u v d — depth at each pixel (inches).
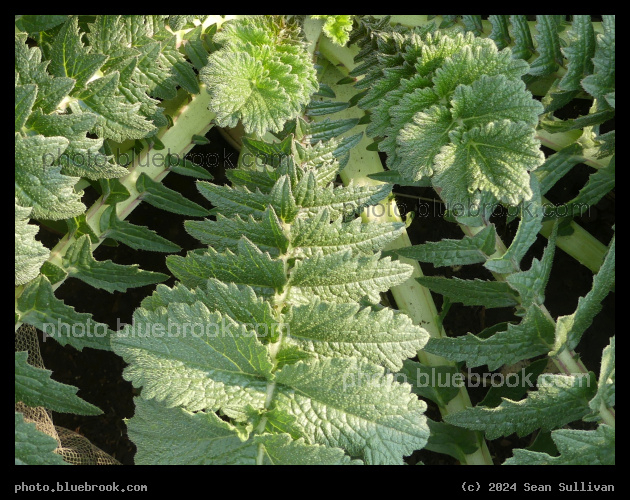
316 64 24.9
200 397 18.8
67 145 19.9
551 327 21.3
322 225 20.7
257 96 21.8
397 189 27.6
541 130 23.6
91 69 21.0
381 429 18.9
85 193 27.5
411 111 21.9
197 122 23.5
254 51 22.2
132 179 22.9
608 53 21.6
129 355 18.7
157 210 27.8
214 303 19.3
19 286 21.1
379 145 22.4
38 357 23.7
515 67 21.4
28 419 22.1
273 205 21.2
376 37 23.4
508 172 20.8
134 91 21.8
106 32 21.7
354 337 19.5
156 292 19.4
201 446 19.0
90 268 22.2
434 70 22.0
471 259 22.4
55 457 19.6
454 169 21.2
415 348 19.5
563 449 19.8
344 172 24.5
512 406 20.8
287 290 20.2
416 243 27.8
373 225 20.9
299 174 21.8
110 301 27.2
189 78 22.8
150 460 19.0
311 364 18.9
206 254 20.0
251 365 19.0
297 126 22.9
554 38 22.8
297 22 23.5
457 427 23.1
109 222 22.7
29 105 20.0
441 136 21.6
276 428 19.0
